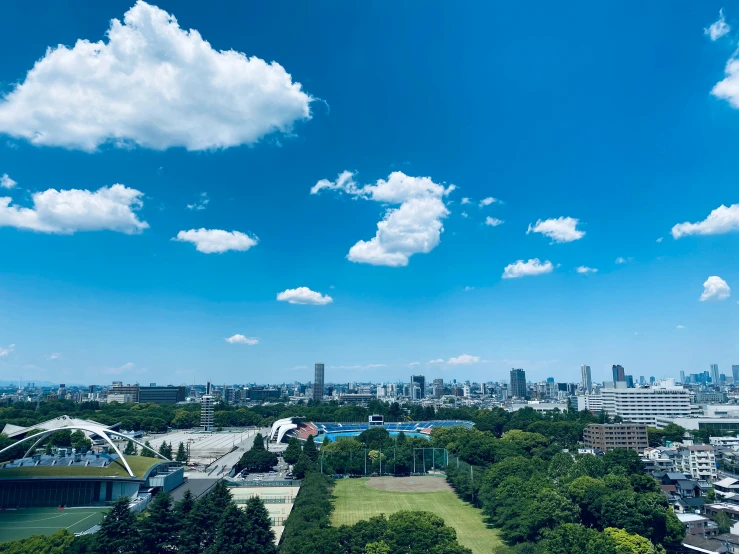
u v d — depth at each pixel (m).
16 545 118.94
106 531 129.00
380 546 125.00
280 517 185.50
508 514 160.25
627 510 152.00
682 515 176.62
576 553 126.12
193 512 138.88
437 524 138.12
